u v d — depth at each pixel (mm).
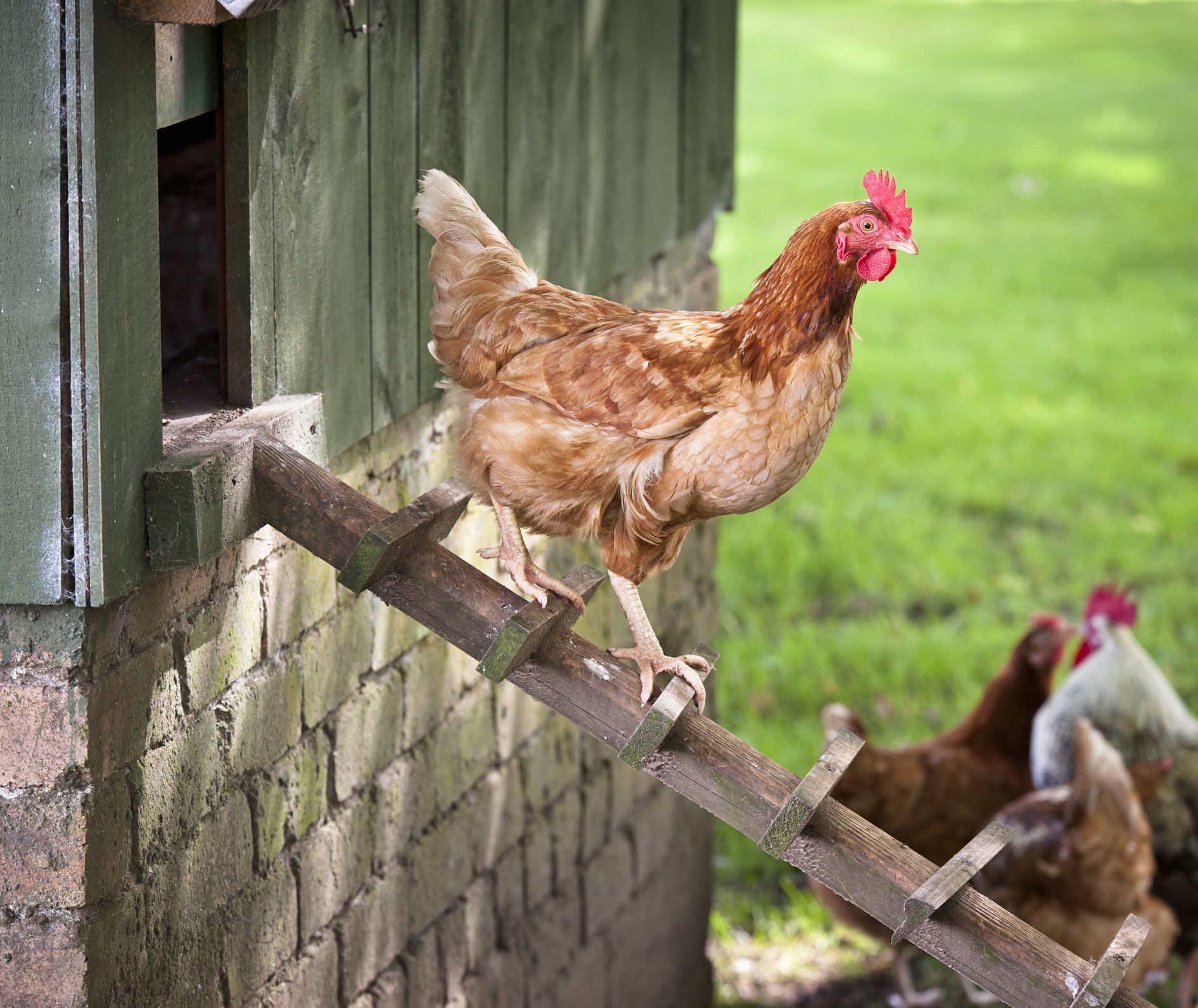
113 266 2539
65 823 2668
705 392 2809
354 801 3723
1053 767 6266
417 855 4059
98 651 2668
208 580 3023
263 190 3027
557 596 2996
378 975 3904
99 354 2510
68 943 2705
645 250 5277
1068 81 24781
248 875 3273
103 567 2559
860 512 10617
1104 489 11047
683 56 5508
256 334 3066
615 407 2830
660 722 2768
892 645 8766
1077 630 6207
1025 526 10531
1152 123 22047
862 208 2748
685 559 5887
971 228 17422
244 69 2912
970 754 6102
